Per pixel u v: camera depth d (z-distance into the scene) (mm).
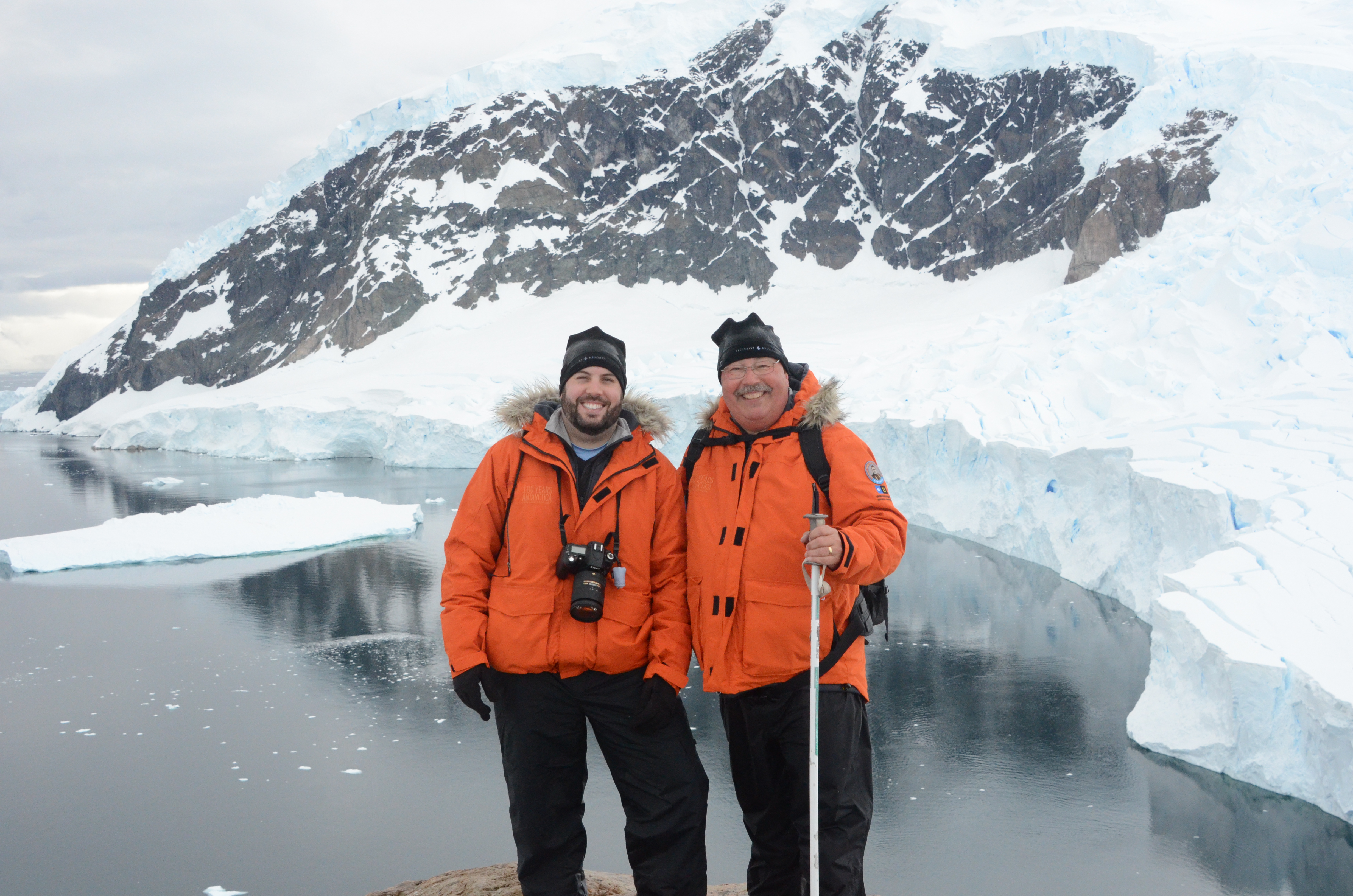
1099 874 7289
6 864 8164
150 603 17406
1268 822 7668
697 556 2688
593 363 2648
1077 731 10062
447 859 8102
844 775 2557
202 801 9281
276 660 13828
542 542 2674
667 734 2725
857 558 2371
